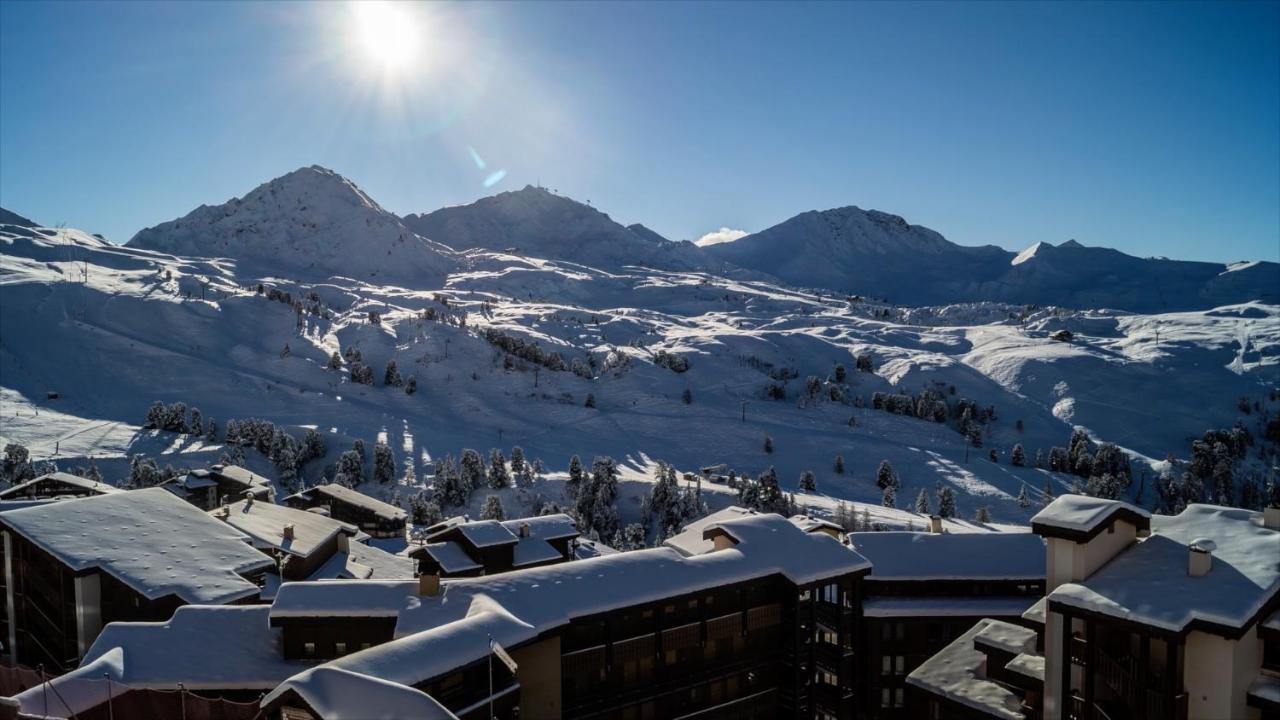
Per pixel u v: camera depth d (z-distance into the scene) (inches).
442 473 6299.2
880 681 2047.2
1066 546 1187.3
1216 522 1266.0
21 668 1224.8
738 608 1571.1
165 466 6491.1
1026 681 1251.8
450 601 1343.5
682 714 1492.4
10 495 3253.0
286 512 2699.3
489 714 1064.2
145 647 1403.8
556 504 6097.4
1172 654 1014.4
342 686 903.1
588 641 1396.4
